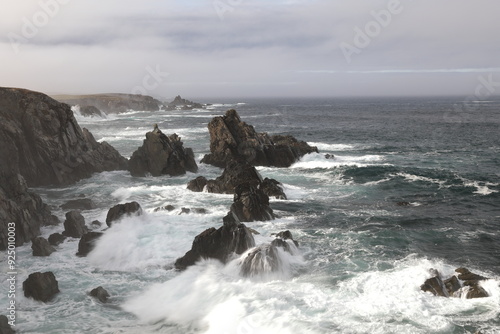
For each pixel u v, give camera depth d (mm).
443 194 44000
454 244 29719
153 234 30312
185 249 28297
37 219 32750
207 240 26750
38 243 27984
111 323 20172
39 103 48906
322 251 28203
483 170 56719
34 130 47812
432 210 38312
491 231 32500
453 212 37750
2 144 44625
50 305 21703
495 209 38719
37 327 19672
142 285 23953
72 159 50500
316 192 44844
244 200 34812
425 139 93062
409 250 28469
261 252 24766
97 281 24422
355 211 37844
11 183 32906
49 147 48250
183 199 41375
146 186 46562
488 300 21109
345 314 19938
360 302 21047
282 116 174375
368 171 53906
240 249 26109
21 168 47125
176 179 51688
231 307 20656
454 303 20969
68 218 31266
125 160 58094
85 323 20109
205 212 35844
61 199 42469
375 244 29453
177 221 33375
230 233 26609
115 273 25500
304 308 20531
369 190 45656
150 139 53438
